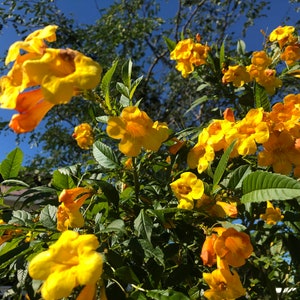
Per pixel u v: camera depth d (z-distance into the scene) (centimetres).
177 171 34
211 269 30
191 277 31
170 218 29
